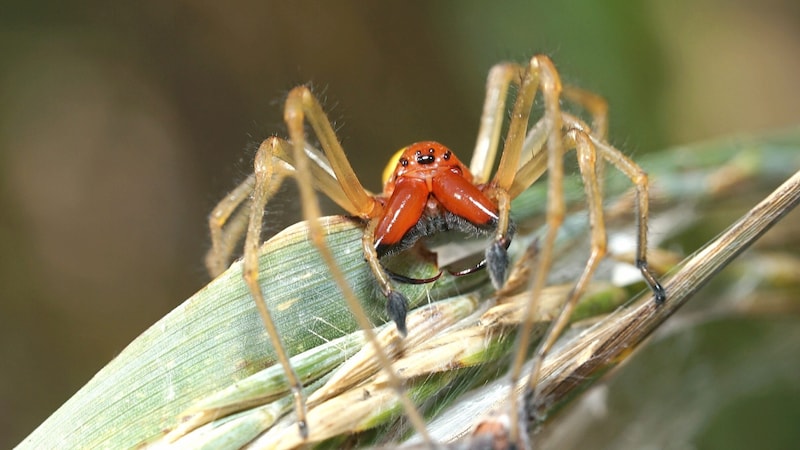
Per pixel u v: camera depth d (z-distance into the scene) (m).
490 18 0.14
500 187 0.11
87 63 0.15
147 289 0.16
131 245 0.16
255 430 0.10
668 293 0.10
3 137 0.15
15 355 0.14
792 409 0.12
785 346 0.12
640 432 0.12
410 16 0.16
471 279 0.11
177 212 0.16
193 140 0.16
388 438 0.10
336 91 0.17
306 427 0.10
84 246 0.15
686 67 0.14
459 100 0.16
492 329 0.10
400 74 0.16
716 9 0.15
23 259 0.15
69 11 0.15
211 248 0.12
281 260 0.10
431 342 0.10
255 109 0.16
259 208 0.11
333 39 0.16
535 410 0.10
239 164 0.11
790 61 0.15
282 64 0.16
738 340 0.12
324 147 0.11
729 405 0.12
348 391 0.10
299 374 0.10
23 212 0.15
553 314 0.10
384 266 0.11
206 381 0.10
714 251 0.10
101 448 0.10
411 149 0.11
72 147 0.15
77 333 0.15
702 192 0.12
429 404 0.10
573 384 0.10
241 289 0.10
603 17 0.14
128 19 0.16
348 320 0.10
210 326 0.10
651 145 0.14
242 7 0.16
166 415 0.10
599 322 0.10
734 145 0.12
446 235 0.11
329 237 0.11
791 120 0.15
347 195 0.11
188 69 0.16
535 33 0.14
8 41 0.15
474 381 0.10
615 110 0.14
